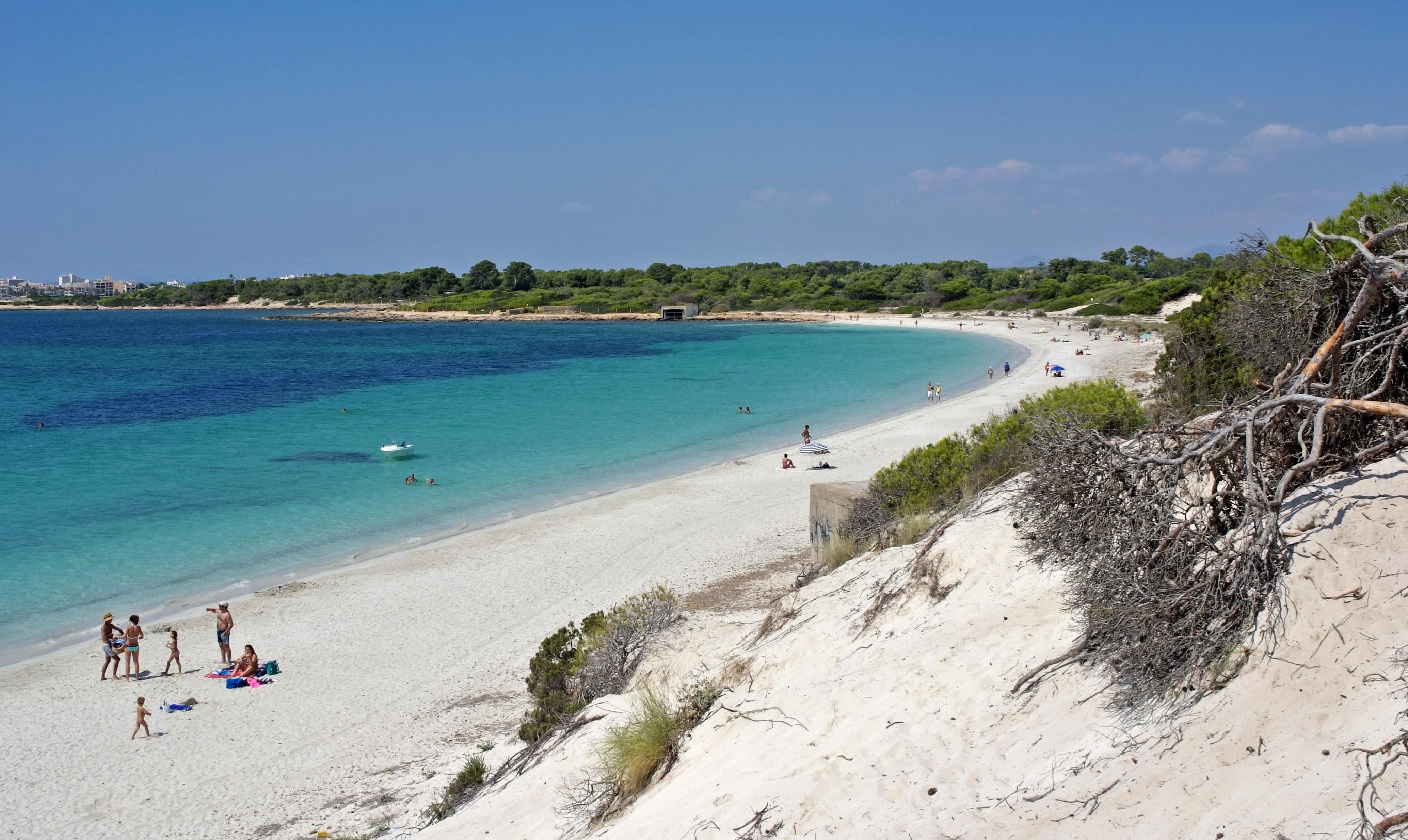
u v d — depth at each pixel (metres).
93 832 12.95
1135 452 6.42
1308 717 4.61
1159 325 99.06
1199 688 5.30
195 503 31.81
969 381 65.31
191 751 15.18
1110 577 5.93
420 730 15.41
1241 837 4.16
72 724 16.23
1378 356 6.28
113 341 128.50
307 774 14.23
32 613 21.59
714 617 16.12
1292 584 5.28
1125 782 4.93
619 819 7.70
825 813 5.92
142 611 21.69
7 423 51.19
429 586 22.75
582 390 65.75
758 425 48.34
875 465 35.19
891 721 6.90
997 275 180.62
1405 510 5.26
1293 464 6.25
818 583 11.95
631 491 32.72
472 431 47.41
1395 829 3.68
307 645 19.42
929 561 9.41
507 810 9.34
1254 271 8.07
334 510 30.88
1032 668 6.74
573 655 14.91
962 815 5.38
